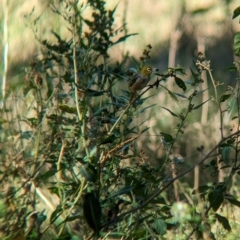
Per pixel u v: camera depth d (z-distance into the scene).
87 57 8.48
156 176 7.69
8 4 11.30
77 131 7.73
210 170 11.85
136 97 7.63
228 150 7.68
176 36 16.98
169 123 14.08
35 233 7.30
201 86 16.47
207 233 8.02
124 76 8.57
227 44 19.25
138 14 21.03
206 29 19.36
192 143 13.30
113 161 7.58
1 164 7.88
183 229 8.69
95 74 8.55
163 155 11.12
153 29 20.75
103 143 7.46
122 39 8.88
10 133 8.44
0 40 11.00
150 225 7.93
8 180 7.82
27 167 8.00
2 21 11.26
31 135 8.00
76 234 7.85
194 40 19.53
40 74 9.08
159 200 7.86
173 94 7.57
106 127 8.14
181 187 10.12
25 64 11.53
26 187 7.56
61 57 9.02
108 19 9.18
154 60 20.23
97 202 7.17
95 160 7.41
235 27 19.03
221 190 7.85
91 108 8.38
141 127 13.41
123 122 7.73
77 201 7.55
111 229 8.02
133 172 7.77
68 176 8.68
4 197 7.39
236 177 10.95
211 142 13.30
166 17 20.73
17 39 11.62
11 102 9.08
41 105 8.27
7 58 10.16
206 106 14.50
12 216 7.43
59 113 8.42
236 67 7.96
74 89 8.26
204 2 12.93
